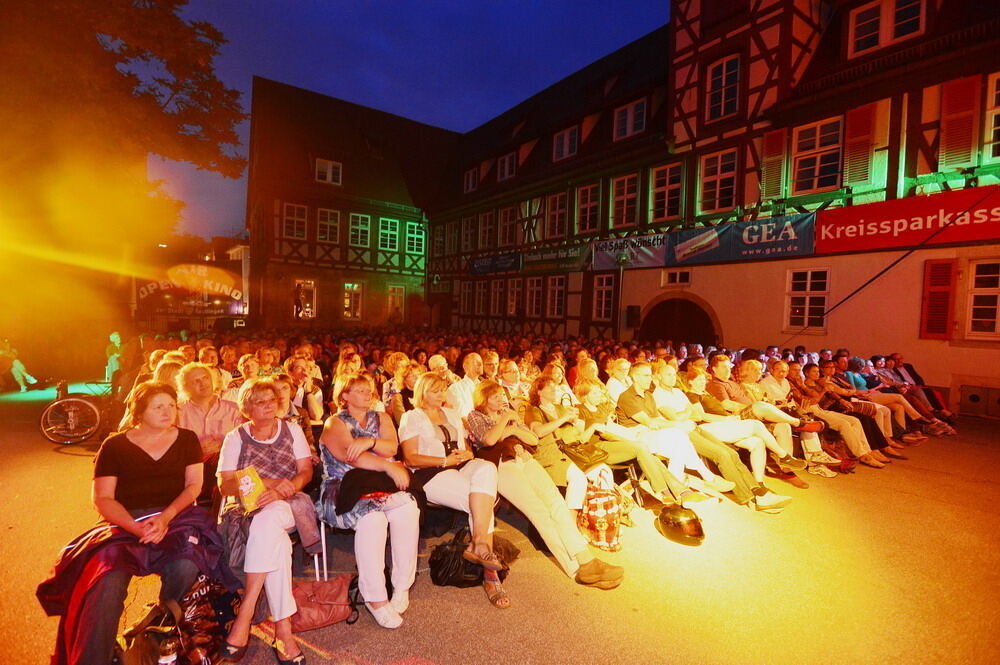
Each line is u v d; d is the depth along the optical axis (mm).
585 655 2830
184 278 28328
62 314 17750
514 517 4809
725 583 3635
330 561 3891
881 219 10688
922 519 4828
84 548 2473
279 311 24906
